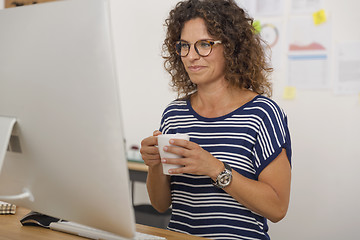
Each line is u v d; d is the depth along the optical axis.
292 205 3.18
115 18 3.84
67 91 0.81
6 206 1.25
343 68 2.99
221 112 1.36
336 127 3.03
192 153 1.08
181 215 1.34
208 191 1.29
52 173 0.89
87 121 0.80
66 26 0.79
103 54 0.76
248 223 1.25
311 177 3.11
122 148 0.78
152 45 3.67
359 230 2.98
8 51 0.89
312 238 3.12
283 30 3.15
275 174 1.25
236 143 1.29
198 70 1.30
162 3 3.60
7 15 0.89
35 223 1.13
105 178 0.81
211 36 1.28
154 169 1.34
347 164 3.01
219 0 1.32
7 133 0.89
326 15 3.02
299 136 3.14
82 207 0.87
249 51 1.36
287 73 3.15
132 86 3.79
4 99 0.92
